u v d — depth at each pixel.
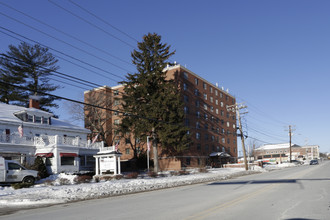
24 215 10.32
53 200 14.14
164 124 43.69
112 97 58.50
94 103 55.19
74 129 40.12
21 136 29.53
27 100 52.22
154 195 15.34
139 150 55.97
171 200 12.64
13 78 49.81
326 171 34.19
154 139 45.09
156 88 46.16
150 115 43.34
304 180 21.61
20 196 15.38
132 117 44.62
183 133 45.50
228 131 76.50
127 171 45.44
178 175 34.69
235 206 10.23
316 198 11.85
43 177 28.70
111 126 61.38
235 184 20.67
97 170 31.72
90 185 20.92
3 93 51.00
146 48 46.97
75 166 33.31
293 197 12.31
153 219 8.23
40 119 36.59
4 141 29.69
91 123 54.88
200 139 62.66
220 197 13.09
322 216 8.18
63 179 23.69
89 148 36.75
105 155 31.22
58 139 32.31
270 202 11.04
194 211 9.38
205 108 66.75
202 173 38.38
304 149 158.88
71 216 9.50
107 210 10.48
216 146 69.06
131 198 14.38
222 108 75.12
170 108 44.09
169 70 60.16
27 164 28.33
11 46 50.09
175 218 8.27
